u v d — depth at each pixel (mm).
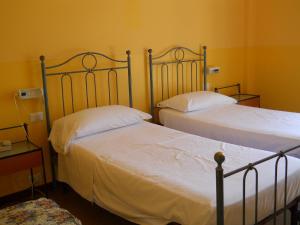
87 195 2662
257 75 5082
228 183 1997
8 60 2959
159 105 4031
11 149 2865
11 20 2934
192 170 2215
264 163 2301
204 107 3889
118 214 2387
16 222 1722
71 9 3266
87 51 3428
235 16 4801
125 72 3758
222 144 2744
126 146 2762
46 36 3148
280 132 2914
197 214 1788
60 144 2928
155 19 3912
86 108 3502
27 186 3207
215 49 4637
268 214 2037
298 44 4520
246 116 3562
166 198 1972
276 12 4684
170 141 2863
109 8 3523
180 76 4301
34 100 3152
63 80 3309
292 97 4715
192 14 4277
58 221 1733
